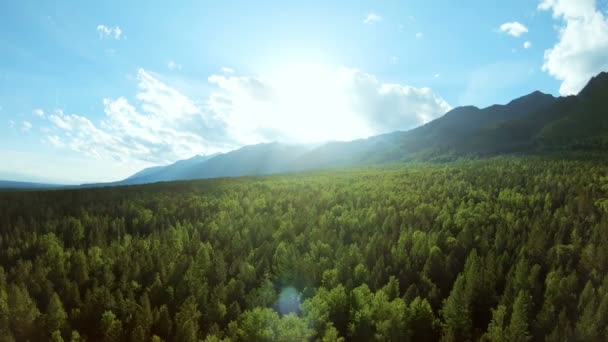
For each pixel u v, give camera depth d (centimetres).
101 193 16988
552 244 7681
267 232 10231
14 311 5528
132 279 7494
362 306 5750
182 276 7400
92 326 5894
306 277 7162
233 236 10138
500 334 4697
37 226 11062
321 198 14362
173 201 15075
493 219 9675
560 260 6825
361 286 6191
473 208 10862
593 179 12406
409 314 5434
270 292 6500
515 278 6041
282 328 4997
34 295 6619
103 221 11525
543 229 8212
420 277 6856
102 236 10200
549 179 13250
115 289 7212
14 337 5388
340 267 7100
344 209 12512
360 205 13262
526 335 4931
